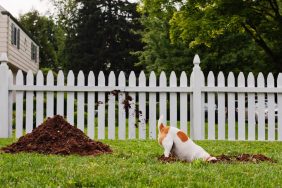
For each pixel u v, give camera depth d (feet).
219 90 35.76
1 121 34.99
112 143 31.53
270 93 36.27
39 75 35.14
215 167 20.18
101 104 35.29
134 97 35.45
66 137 25.94
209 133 36.01
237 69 96.78
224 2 65.46
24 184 16.21
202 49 98.78
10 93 35.27
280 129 36.22
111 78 35.27
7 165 20.01
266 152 28.22
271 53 72.38
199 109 35.55
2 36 94.89
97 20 181.78
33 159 21.67
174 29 75.25
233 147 30.30
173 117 35.58
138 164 20.54
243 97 36.11
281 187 16.66
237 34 91.45
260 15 68.59
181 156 22.49
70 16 204.85
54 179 17.06
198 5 70.13
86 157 23.12
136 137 36.99
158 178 17.26
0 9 95.20
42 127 26.61
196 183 16.60
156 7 73.20
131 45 182.29
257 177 18.20
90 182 16.49
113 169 18.86
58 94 35.14
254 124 36.19
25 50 118.52
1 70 34.94
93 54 177.58
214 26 66.74
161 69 102.89
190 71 99.76
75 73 178.09
